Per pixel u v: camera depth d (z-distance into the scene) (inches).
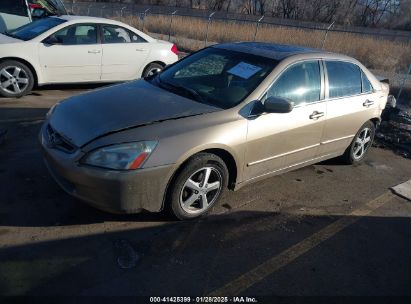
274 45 196.2
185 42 703.1
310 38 674.8
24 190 157.4
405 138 293.0
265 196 179.2
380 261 144.0
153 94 161.5
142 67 331.9
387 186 208.2
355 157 227.3
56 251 126.6
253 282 124.6
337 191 194.5
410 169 237.1
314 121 181.8
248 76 166.9
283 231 153.9
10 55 273.7
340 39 658.2
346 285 129.2
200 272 125.8
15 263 119.6
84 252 127.7
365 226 165.6
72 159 130.2
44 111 258.7
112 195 130.1
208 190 150.6
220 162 148.9
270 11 1528.1
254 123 155.6
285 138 170.1
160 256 130.4
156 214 152.3
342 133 204.8
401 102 412.8
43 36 287.3
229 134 147.3
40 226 137.8
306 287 125.7
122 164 128.3
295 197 182.2
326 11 1459.2
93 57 305.3
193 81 174.4
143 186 132.2
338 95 196.9
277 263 135.0
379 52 645.9
